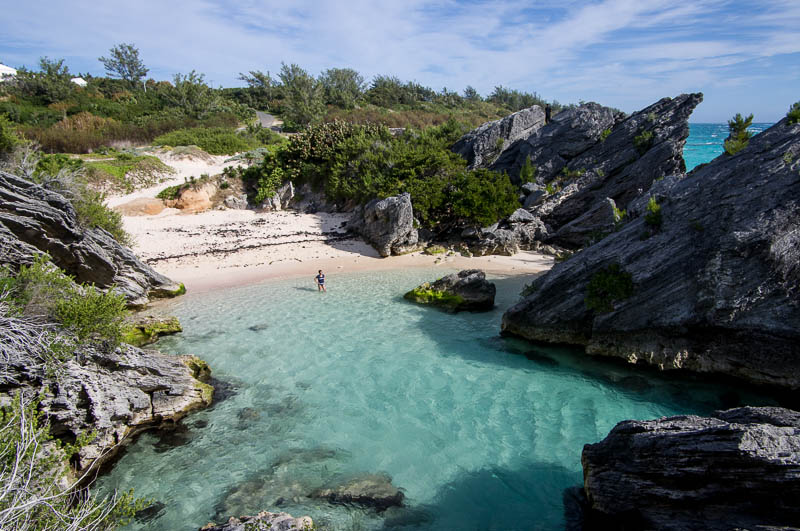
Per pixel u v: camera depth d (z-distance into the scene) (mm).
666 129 39344
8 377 11930
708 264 16297
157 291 27812
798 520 7484
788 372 15234
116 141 63125
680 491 8742
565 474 12336
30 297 13938
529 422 14914
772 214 15547
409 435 14320
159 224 42375
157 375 15727
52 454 9648
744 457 7977
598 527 9984
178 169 54281
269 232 42156
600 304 18703
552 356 19781
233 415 15516
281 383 17703
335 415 15492
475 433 14359
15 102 74062
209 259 35250
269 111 100000
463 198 39438
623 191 39875
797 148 16422
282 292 28984
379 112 94562
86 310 14180
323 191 50594
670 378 17500
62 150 56312
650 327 17750
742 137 19562
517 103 147875
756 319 15438
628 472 9539
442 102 122375
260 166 53062
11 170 24016
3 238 17984
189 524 10719
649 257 18078
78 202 25047
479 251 37875
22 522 7156
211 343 21406
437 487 11938
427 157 43188
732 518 7977
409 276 32344
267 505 11328
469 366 18953
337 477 12391
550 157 45375
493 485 11977
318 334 22422
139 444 13945
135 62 110562
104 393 13602
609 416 15180
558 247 39000
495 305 26297
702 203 17500
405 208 37312
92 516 8742
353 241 41000
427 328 23094
